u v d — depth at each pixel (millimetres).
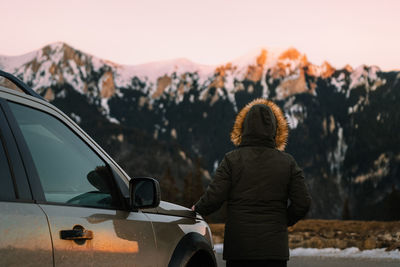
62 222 2301
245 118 4371
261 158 4129
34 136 2504
